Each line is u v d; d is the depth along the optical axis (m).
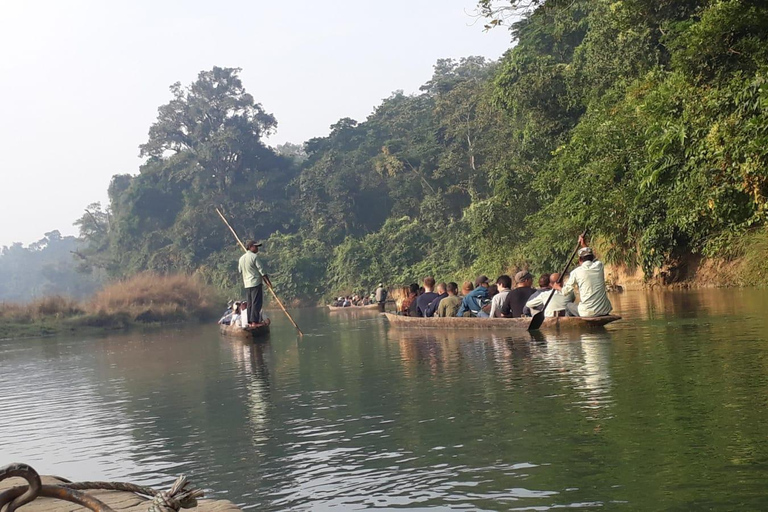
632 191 17.31
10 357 14.86
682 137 14.02
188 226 63.94
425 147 56.16
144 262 64.62
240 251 60.03
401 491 3.30
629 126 17.84
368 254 51.03
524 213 27.45
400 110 72.00
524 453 3.73
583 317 9.78
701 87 14.82
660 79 18.48
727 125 12.74
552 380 5.85
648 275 18.42
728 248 15.78
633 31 21.52
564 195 19.78
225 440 4.78
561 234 21.50
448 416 4.83
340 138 71.81
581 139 19.27
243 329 14.77
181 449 4.63
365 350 9.84
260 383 7.44
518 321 10.40
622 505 2.86
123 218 67.62
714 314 10.17
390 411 5.21
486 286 12.05
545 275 11.12
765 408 4.19
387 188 61.66
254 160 68.94
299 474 3.75
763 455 3.33
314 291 53.78
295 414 5.47
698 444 3.58
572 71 26.20
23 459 4.74
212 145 66.19
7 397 8.20
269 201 66.06
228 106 70.12
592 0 24.59
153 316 28.17
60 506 2.96
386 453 4.02
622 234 19.64
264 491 3.51
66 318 26.41
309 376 7.61
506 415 4.67
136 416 6.09
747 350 6.43
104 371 10.34
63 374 10.40
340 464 3.88
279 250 57.69
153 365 10.63
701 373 5.49
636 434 3.87
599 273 10.14
